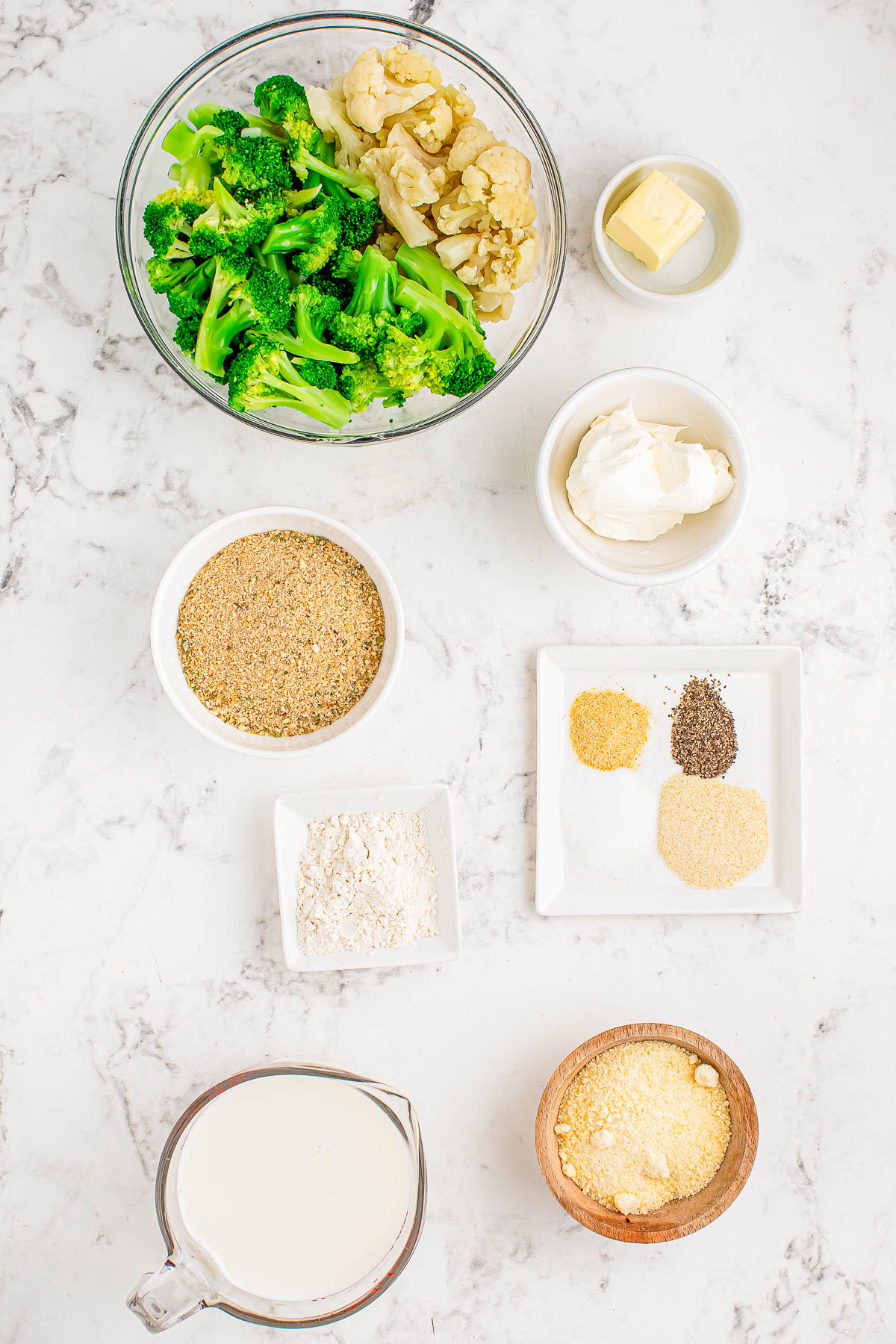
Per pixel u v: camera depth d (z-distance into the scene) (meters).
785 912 0.82
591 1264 0.83
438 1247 0.83
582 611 0.83
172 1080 0.83
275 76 0.75
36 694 0.83
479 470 0.82
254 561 0.81
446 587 0.83
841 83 0.83
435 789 0.81
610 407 0.78
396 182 0.73
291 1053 0.83
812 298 0.83
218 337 0.75
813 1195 0.83
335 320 0.75
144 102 0.81
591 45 0.82
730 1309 0.83
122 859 0.83
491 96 0.78
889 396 0.83
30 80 0.81
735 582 0.83
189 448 0.82
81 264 0.82
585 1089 0.81
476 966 0.83
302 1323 0.78
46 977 0.83
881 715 0.83
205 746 0.83
